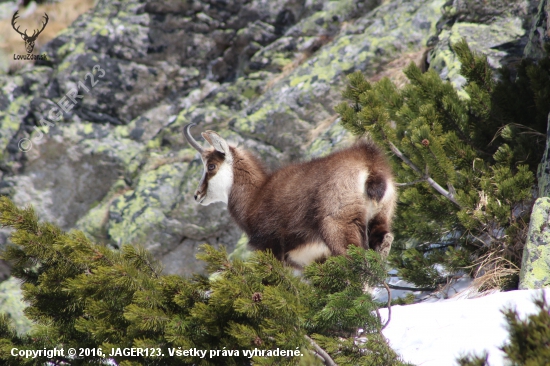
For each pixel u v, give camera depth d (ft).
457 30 113.19
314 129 125.18
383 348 45.57
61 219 142.92
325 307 45.83
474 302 53.67
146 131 149.28
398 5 134.51
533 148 72.79
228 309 45.19
